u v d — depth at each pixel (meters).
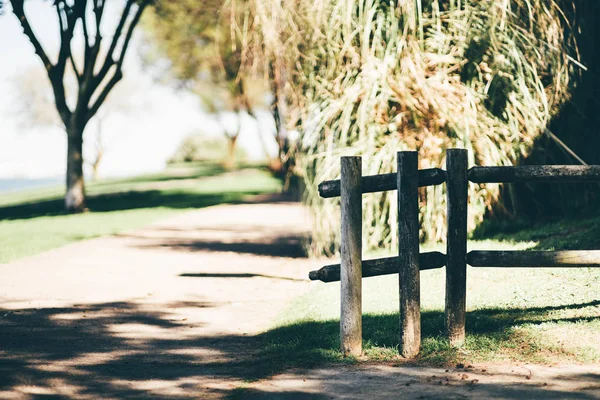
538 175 5.64
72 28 25.17
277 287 9.77
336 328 6.73
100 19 25.28
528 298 6.96
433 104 10.56
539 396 4.52
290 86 11.38
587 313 6.24
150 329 7.39
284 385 5.13
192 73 38.19
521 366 5.21
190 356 6.27
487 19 10.98
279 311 8.07
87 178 71.31
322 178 10.85
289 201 28.16
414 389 4.82
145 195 32.78
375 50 11.02
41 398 5.04
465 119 10.48
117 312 8.29
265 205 26.73
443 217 10.83
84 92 25.67
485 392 4.65
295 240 15.75
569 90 11.68
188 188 37.00
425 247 10.55
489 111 11.09
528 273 7.94
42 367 5.89
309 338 6.44
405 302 5.65
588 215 11.59
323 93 11.30
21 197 42.22
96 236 17.44
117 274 11.30
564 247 9.07
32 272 11.62
